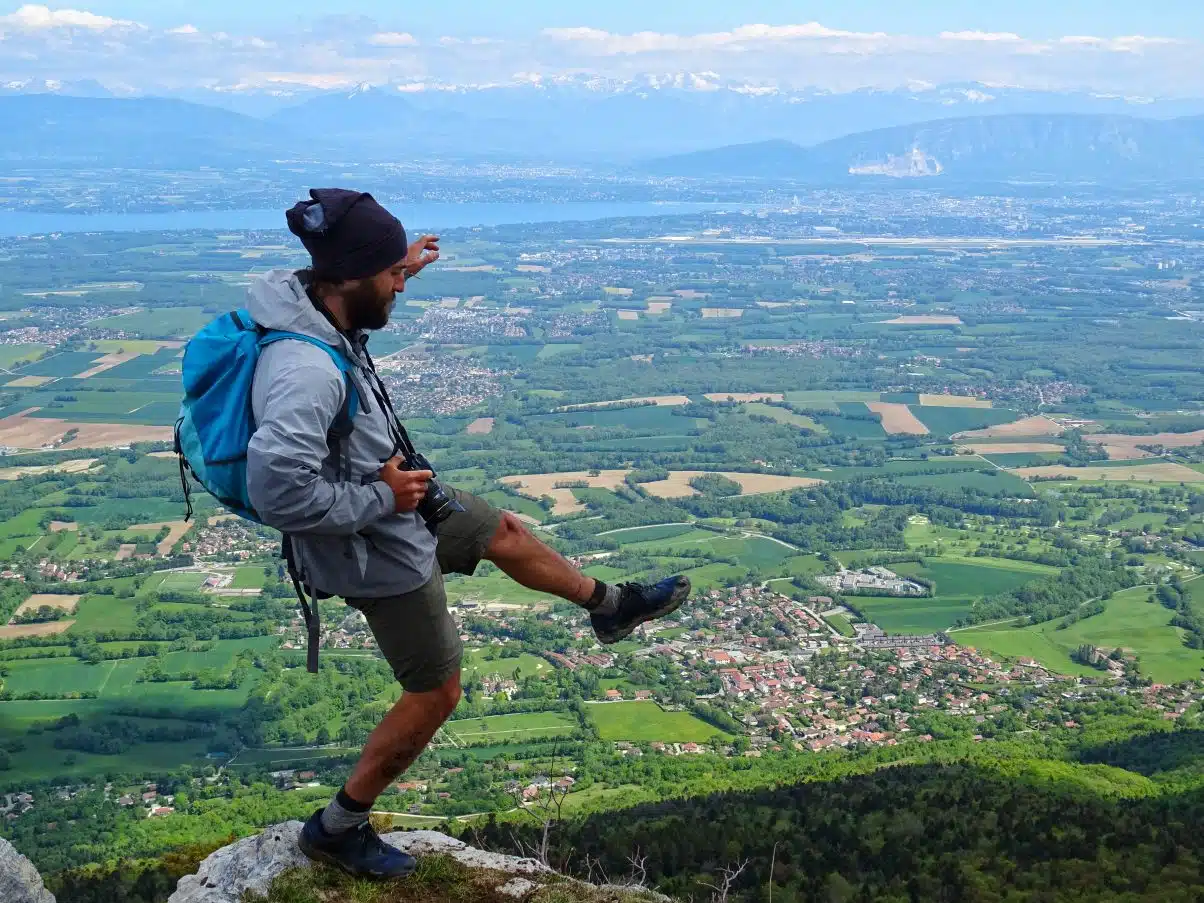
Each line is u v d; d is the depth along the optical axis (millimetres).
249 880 6609
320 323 5430
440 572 6344
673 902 6953
